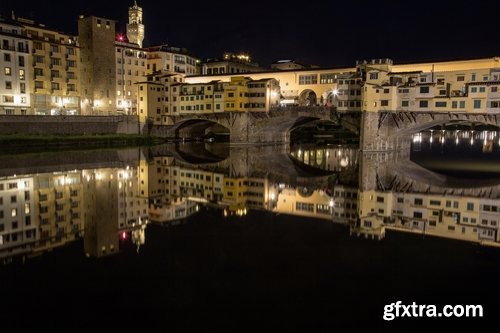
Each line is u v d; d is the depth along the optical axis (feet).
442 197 151.33
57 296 63.98
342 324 56.70
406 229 106.42
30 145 291.99
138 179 185.47
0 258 80.38
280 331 54.60
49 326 54.90
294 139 447.42
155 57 438.81
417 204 139.33
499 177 201.87
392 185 178.60
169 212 124.06
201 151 325.21
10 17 366.02
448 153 315.37
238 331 54.39
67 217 112.78
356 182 188.03
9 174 183.21
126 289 66.80
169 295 64.80
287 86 387.34
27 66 332.80
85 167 215.72
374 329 55.67
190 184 179.22
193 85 388.98
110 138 345.72
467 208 133.18
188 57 470.80
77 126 329.11
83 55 382.63
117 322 56.24
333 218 118.11
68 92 370.73
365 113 291.17
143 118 391.86
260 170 227.20
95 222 108.47
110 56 394.52
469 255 84.99
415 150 341.21
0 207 121.19
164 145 371.97
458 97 265.95
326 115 319.27
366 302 63.26
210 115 376.68
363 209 131.34
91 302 62.03
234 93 358.64
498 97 253.85
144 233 99.81
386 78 295.69
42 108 348.38
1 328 54.19
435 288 68.49
